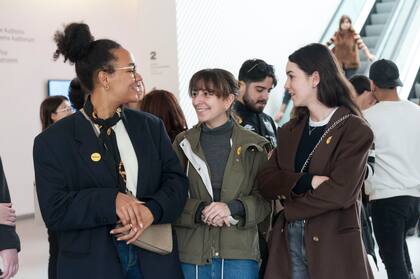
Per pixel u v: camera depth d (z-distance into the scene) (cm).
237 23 715
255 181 265
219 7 687
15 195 805
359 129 236
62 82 852
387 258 367
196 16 659
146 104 314
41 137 224
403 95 768
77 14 873
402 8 909
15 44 798
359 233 237
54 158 221
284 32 796
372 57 842
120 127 234
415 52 822
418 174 362
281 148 255
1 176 257
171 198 228
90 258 219
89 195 215
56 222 216
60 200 216
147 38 658
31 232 729
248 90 353
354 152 233
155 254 231
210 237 257
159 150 241
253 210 254
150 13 654
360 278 232
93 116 229
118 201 213
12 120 800
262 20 755
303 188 236
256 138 266
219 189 261
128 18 947
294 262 247
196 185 261
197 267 258
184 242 258
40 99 831
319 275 234
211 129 267
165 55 647
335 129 240
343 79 247
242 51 722
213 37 680
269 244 256
